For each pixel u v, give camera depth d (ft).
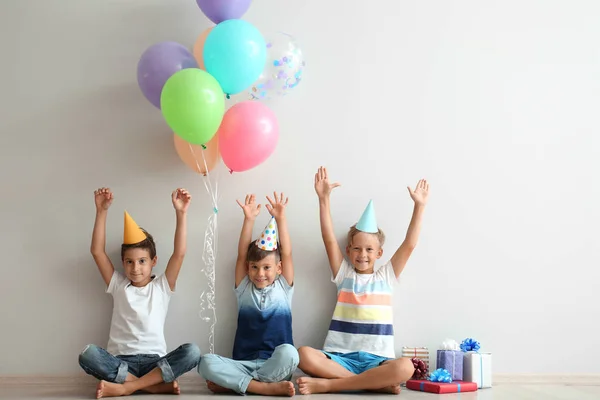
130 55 9.18
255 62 7.91
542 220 9.41
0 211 8.91
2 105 9.04
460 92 9.46
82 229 8.96
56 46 9.14
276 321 8.52
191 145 8.27
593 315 9.33
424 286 9.16
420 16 9.51
